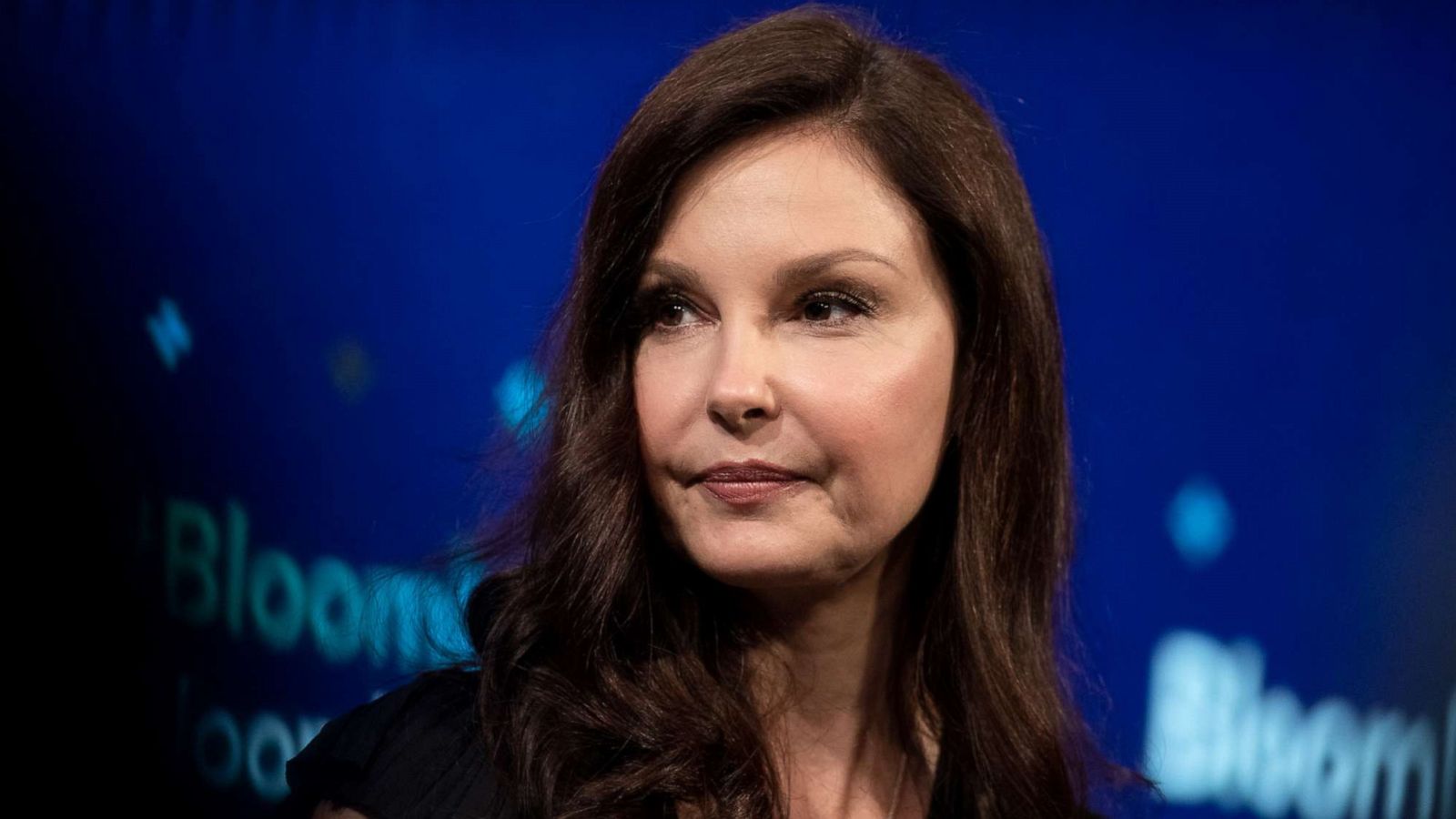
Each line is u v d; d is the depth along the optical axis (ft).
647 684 10.12
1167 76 18.94
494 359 18.97
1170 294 19.04
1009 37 18.76
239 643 19.13
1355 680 19.15
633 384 10.30
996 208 10.64
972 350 10.84
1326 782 19.19
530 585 10.34
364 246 19.20
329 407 19.21
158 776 19.19
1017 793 11.18
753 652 10.75
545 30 18.95
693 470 9.71
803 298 9.77
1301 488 19.13
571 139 18.97
